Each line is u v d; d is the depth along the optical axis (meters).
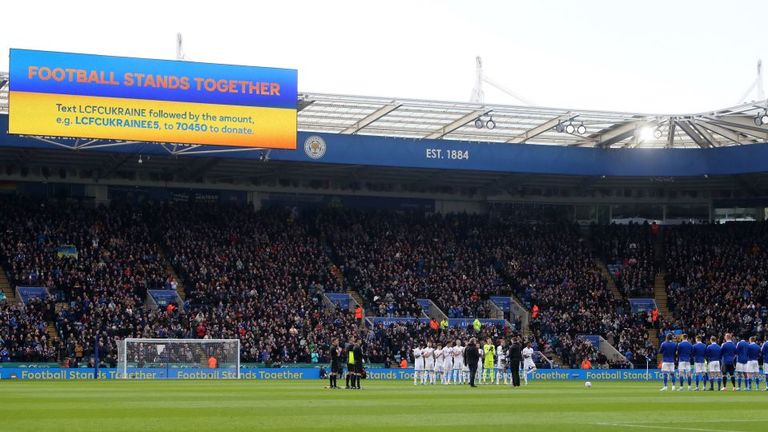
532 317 75.69
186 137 63.41
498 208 87.50
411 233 82.12
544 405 31.52
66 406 30.34
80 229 72.69
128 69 62.44
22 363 59.53
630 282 81.81
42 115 60.38
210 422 23.70
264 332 66.56
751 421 24.59
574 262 82.62
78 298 66.06
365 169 78.25
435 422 24.03
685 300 79.88
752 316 75.25
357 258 78.44
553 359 72.12
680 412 28.12
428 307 76.00
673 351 45.28
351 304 74.12
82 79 61.41
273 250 76.50
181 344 60.91
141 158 70.44
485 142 73.81
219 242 75.88
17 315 62.59
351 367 45.19
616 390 46.03
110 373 59.91
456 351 53.25
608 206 88.38
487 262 81.62
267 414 26.59
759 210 86.12
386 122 71.69
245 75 64.56
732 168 74.31
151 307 68.81
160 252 74.81
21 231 71.00
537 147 74.94
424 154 72.19
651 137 76.44
